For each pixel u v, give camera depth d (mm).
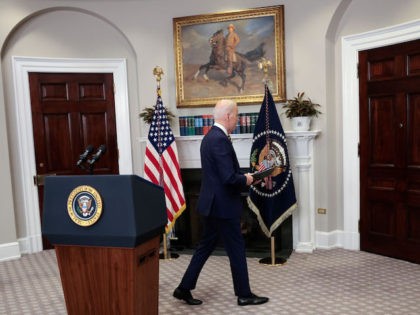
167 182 4113
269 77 4316
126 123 4863
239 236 2834
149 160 4152
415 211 3740
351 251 4211
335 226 4383
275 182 3865
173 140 4195
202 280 3482
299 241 4266
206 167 2807
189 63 4555
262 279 3453
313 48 4137
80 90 4758
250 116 4301
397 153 3844
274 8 4227
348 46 4113
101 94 4820
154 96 4699
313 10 4102
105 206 1835
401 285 3217
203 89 4543
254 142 3963
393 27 3721
